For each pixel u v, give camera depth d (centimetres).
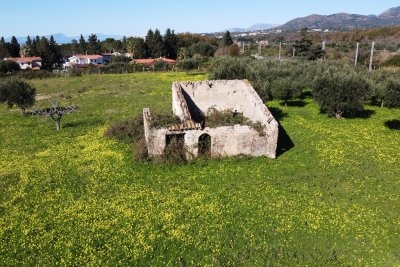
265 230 1686
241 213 1831
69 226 1753
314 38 12756
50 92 5762
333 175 2248
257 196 2002
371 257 1504
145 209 1886
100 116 3878
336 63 5581
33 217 1838
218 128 2455
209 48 12162
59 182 2233
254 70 4647
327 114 3697
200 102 3303
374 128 3247
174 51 13938
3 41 14012
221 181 2189
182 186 2136
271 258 1503
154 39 13450
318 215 1797
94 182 2209
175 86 3127
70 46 16912
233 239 1625
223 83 3294
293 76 4694
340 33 12888
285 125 3309
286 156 2559
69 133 3247
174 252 1551
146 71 8712
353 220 1755
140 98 4891
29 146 2917
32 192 2114
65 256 1543
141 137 2895
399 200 1941
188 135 2445
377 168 2342
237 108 3350
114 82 6625
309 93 4709
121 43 16650
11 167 2478
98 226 1738
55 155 2684
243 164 2427
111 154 2661
